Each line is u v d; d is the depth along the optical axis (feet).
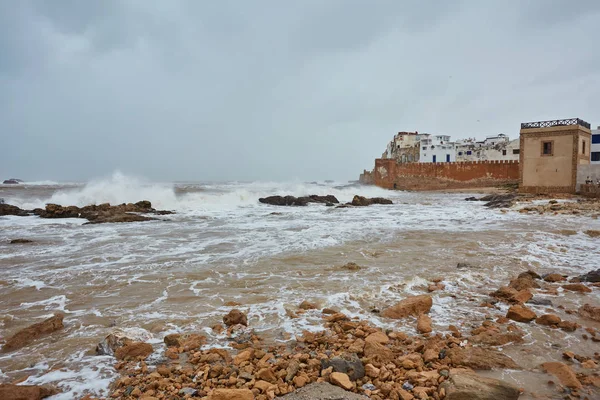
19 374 14.73
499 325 19.02
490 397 11.71
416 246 41.78
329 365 14.24
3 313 21.79
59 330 19.16
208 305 22.80
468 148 241.96
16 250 41.19
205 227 60.54
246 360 15.15
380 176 200.23
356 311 21.48
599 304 22.35
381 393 12.76
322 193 147.13
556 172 113.70
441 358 15.39
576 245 41.42
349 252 38.70
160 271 31.24
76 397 13.00
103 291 25.89
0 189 179.11
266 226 61.46
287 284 27.04
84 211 80.02
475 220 66.69
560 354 15.83
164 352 16.33
